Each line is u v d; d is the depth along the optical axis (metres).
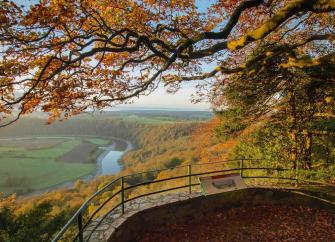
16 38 5.73
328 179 10.02
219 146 18.33
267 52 6.83
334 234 7.24
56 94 6.86
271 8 8.75
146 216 7.26
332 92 8.48
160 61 8.68
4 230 12.60
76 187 54.62
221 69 7.26
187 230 7.60
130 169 62.06
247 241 7.06
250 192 8.82
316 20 9.75
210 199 8.34
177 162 55.19
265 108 10.96
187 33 8.43
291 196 8.92
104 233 6.01
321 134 10.38
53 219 13.84
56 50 6.84
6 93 6.63
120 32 6.62
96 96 7.50
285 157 11.52
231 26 6.08
